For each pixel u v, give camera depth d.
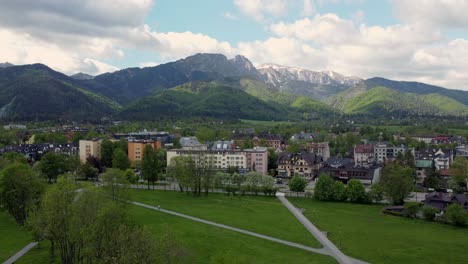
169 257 82.56
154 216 155.38
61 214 93.56
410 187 181.25
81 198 95.44
